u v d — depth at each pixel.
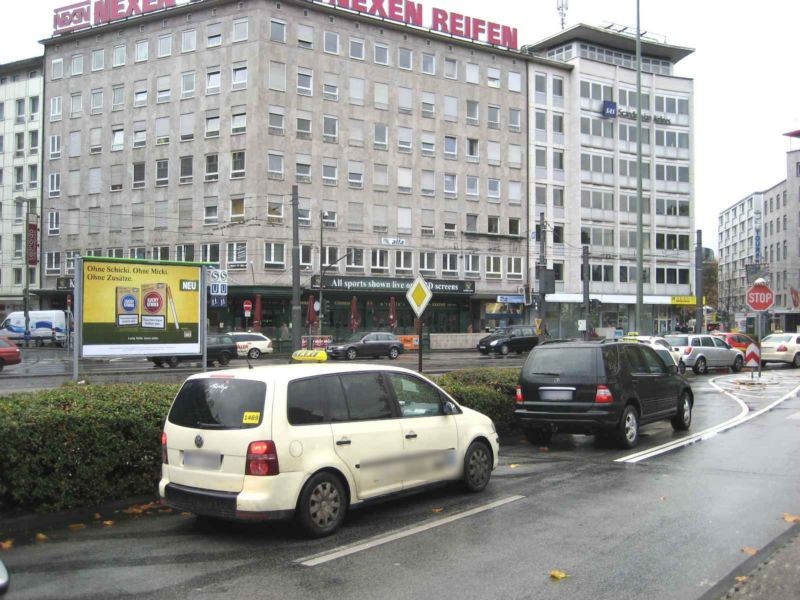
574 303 57.72
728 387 20.70
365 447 6.45
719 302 121.94
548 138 57.19
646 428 12.75
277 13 46.03
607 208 59.28
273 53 45.81
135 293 13.23
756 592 4.63
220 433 5.95
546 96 57.22
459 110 53.03
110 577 5.01
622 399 10.43
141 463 7.14
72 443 6.54
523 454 10.19
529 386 10.84
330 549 5.68
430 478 7.10
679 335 27.14
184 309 13.77
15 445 6.13
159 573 5.10
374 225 49.06
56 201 51.56
